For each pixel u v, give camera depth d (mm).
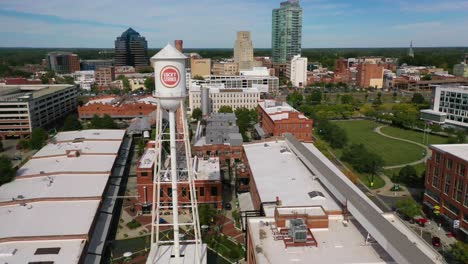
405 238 45062
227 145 120812
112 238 75375
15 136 160250
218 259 68062
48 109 180000
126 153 122250
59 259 56250
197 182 87375
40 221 67125
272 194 71562
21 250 58312
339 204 65875
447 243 71688
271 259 46844
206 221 79438
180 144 108750
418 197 94688
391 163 123188
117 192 91500
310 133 136375
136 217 85000
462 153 76750
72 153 106938
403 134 167625
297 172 84250
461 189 73188
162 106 53375
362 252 48594
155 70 52000
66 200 76062
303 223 51750
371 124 192125
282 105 176750
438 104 180875
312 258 47062
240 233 77500
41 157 106750
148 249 71125
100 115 195000
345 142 144125
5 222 66375
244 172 94625
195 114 196750
